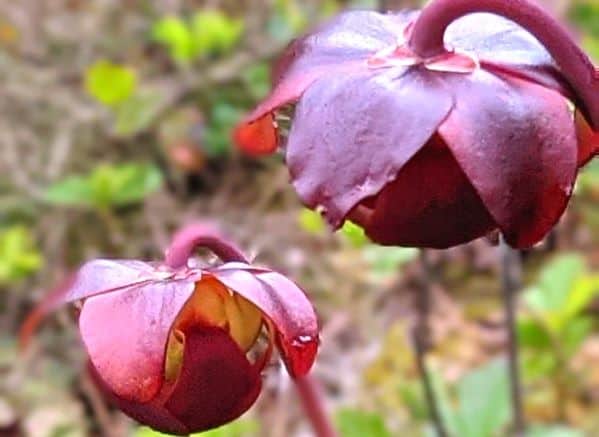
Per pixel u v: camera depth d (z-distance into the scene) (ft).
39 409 2.69
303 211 2.89
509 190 1.25
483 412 2.04
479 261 3.10
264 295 1.32
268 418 2.66
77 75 3.74
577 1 3.75
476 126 1.26
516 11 1.29
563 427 2.31
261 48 3.73
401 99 1.27
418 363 2.06
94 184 2.83
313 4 3.99
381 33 1.32
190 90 3.60
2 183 3.28
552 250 3.12
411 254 2.19
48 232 3.17
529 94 1.28
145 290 1.33
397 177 1.29
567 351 2.39
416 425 2.50
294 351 1.32
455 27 1.32
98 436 2.69
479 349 2.87
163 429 1.36
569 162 1.26
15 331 2.93
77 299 1.34
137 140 3.48
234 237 3.28
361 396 2.69
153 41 3.90
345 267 3.18
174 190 3.44
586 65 1.28
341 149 1.26
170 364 1.35
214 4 4.05
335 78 1.29
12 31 3.91
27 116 3.50
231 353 1.35
